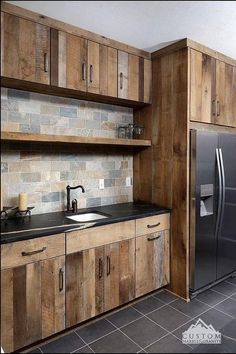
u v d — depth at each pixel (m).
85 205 2.82
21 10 1.95
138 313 2.41
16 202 2.38
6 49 1.91
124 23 2.17
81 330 2.18
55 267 1.98
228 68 2.98
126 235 2.39
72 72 2.23
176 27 2.24
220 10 1.98
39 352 1.94
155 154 2.88
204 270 2.70
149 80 2.81
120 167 3.09
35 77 2.05
